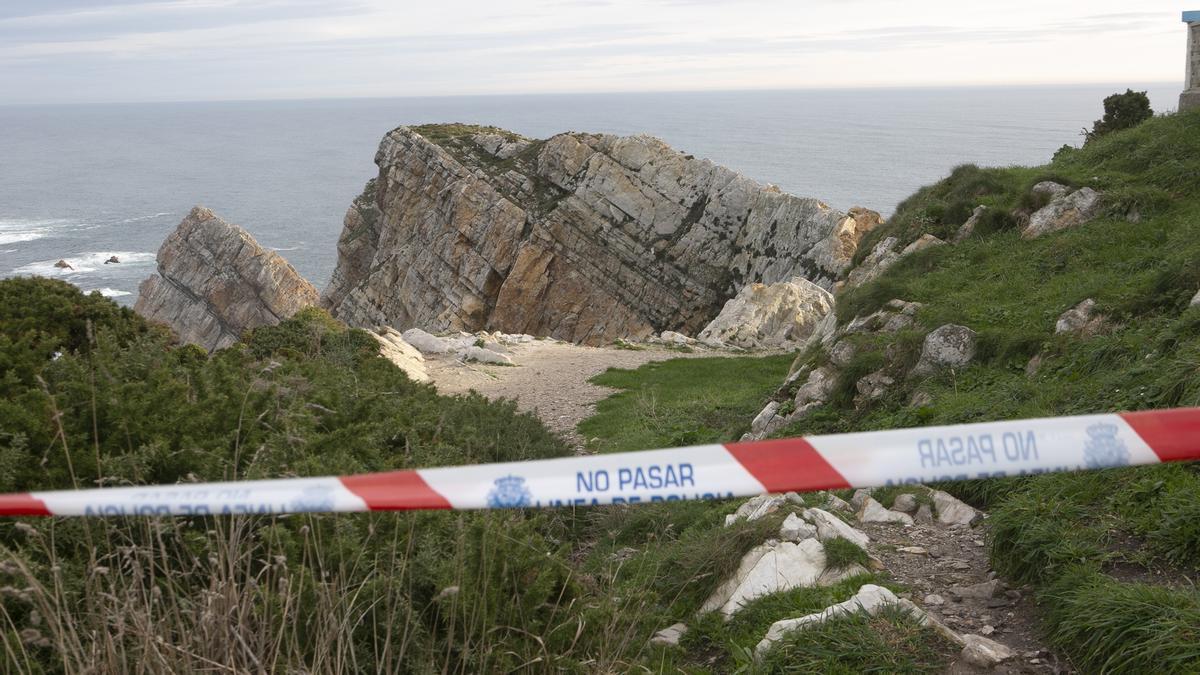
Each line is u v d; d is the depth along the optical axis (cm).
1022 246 1523
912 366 1191
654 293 5559
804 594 594
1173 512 554
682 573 676
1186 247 1190
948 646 504
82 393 678
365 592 462
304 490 314
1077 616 488
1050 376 988
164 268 8669
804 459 297
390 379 1494
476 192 6209
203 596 400
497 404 1445
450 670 476
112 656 366
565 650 509
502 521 569
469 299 6103
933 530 721
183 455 604
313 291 8256
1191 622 443
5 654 398
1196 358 761
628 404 2117
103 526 481
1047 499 627
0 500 308
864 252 2053
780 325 3566
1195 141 1650
